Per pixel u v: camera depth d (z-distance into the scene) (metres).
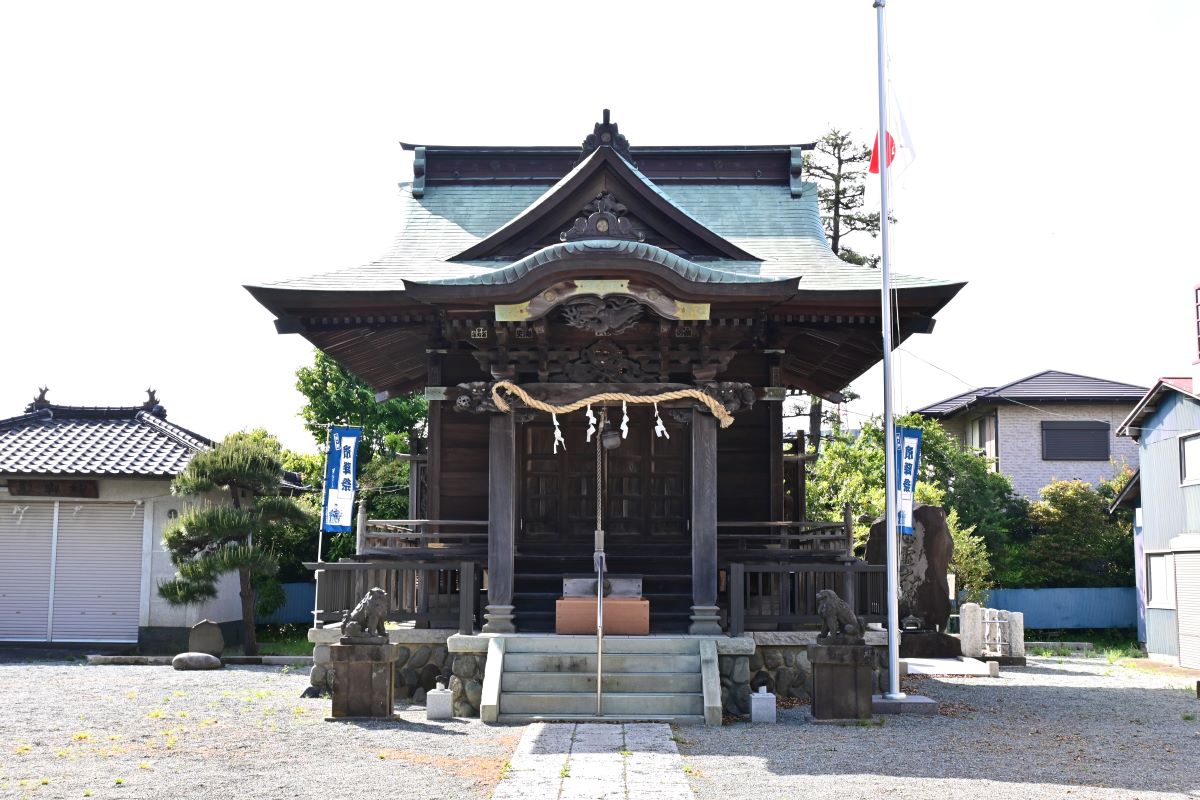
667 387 14.34
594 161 16.03
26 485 23.70
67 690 15.51
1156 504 28.34
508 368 14.41
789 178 20.09
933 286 15.38
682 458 16.34
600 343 14.51
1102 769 9.70
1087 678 19.39
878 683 14.41
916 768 9.57
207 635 20.88
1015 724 12.52
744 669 13.23
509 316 13.76
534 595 15.25
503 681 12.87
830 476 33.28
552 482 16.28
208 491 21.89
